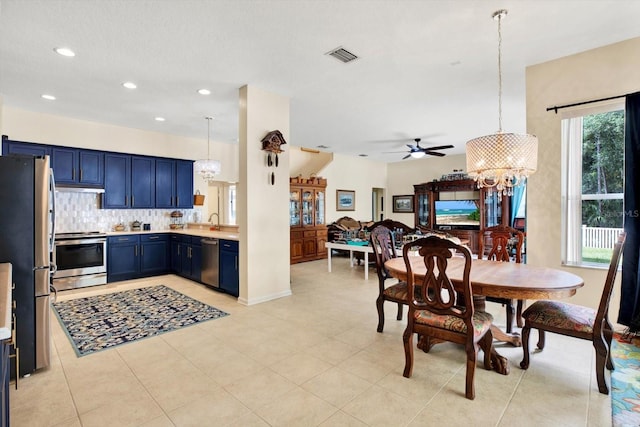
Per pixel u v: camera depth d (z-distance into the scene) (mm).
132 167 5461
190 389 2082
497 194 7445
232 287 4180
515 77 3543
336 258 7770
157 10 2299
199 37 2680
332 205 8375
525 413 1815
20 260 2252
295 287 4785
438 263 2037
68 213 5031
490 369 2307
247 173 3791
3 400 1161
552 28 2576
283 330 3076
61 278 4512
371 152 8328
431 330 2127
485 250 7531
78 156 4922
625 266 2736
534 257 3271
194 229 5883
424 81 3650
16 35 2619
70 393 2037
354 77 3533
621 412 1812
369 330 3086
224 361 2457
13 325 2039
